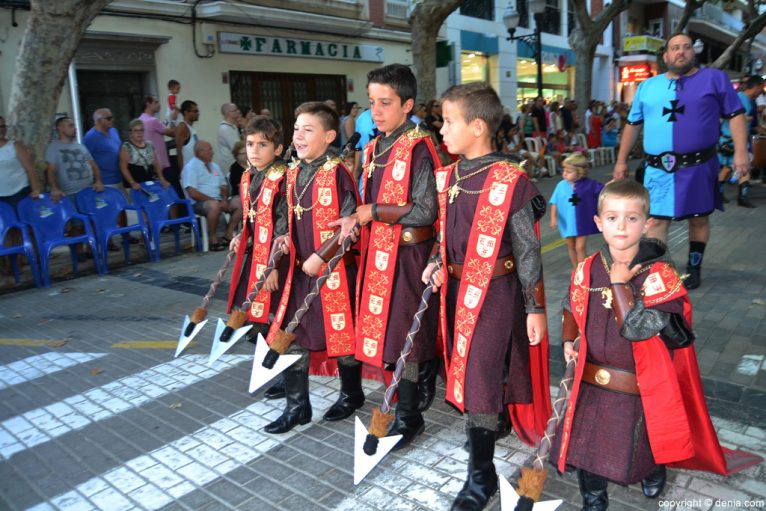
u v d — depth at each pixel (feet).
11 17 28.86
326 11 44.55
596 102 58.90
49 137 23.40
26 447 10.74
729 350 13.19
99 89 33.73
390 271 9.75
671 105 15.81
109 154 27.22
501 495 7.06
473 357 8.04
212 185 26.58
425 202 9.40
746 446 9.47
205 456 10.11
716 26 102.94
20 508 8.96
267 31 40.78
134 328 16.85
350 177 10.50
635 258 7.15
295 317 9.77
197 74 37.37
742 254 21.50
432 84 34.94
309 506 8.64
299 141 10.39
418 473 9.29
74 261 23.17
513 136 43.14
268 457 9.98
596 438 7.45
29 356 15.10
